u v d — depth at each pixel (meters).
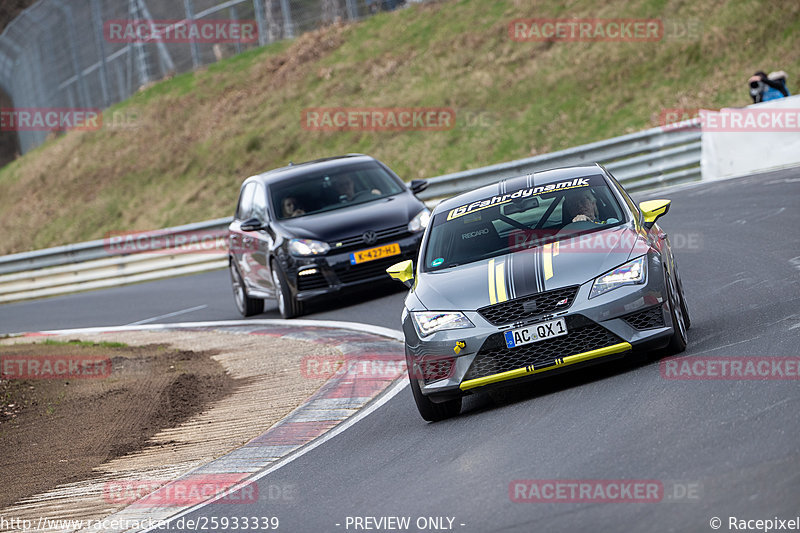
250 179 55.75
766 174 61.31
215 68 140.88
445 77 111.94
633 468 17.33
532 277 24.12
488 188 30.30
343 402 29.98
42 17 147.50
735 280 34.53
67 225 121.25
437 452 21.86
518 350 23.69
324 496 20.58
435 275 26.38
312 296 47.78
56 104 152.25
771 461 16.02
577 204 27.25
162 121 132.50
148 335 51.94
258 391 33.62
